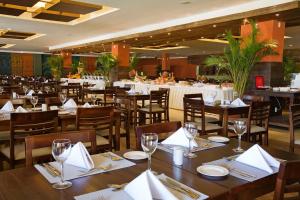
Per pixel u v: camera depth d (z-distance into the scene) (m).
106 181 1.28
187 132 1.75
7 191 1.17
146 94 6.07
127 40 10.92
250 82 6.70
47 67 21.16
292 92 5.63
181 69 22.77
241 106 4.09
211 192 1.19
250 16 6.30
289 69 7.27
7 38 13.08
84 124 2.96
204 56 19.92
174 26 8.34
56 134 1.69
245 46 5.12
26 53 20.28
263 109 3.80
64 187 1.21
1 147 2.85
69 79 14.28
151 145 1.39
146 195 1.05
